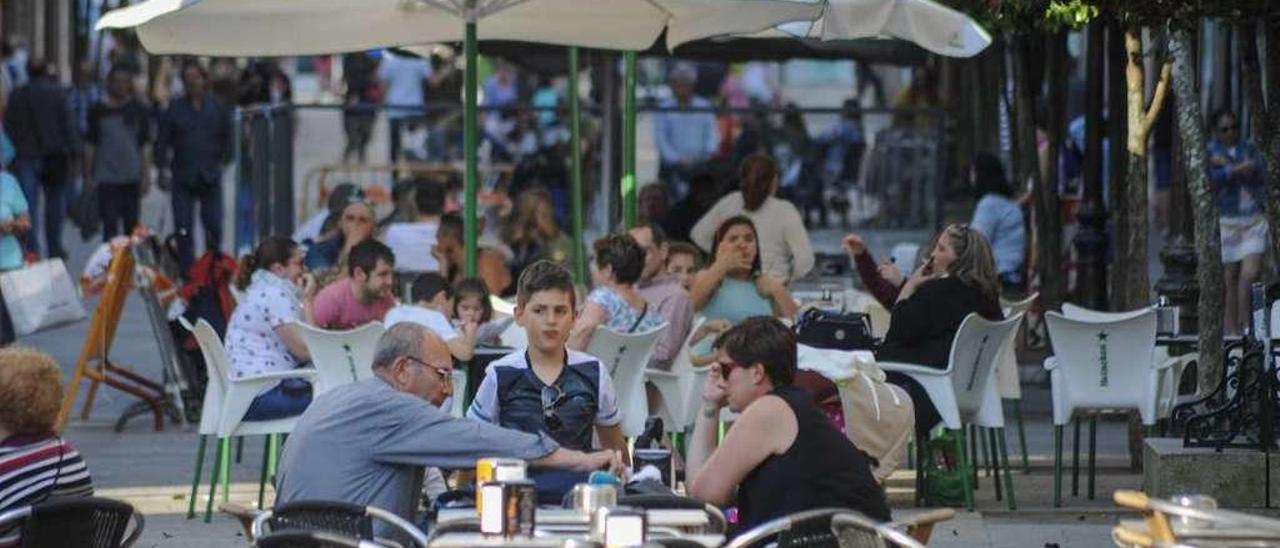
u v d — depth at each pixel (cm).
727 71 7638
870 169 4444
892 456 2253
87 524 1583
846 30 2573
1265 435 2236
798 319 2555
